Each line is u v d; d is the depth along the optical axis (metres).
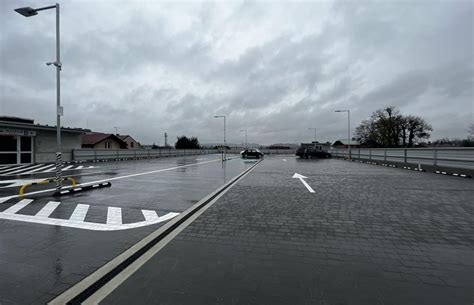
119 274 3.21
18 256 3.65
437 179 12.38
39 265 3.38
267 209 6.45
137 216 5.73
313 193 8.64
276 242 4.27
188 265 3.44
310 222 5.37
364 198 7.78
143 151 34.69
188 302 2.61
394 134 54.03
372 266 3.43
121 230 4.79
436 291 2.83
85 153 24.78
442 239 4.42
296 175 14.35
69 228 4.89
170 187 9.76
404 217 5.72
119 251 3.84
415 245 4.16
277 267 3.39
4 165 18.22
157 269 3.33
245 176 13.87
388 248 4.03
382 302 2.62
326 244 4.19
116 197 7.83
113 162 25.38
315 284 2.96
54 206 6.61
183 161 28.16
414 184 10.68
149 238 4.30
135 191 8.88
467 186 10.09
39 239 4.31
